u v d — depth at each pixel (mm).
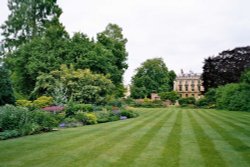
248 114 24875
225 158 7898
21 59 31141
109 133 12695
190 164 7305
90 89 25188
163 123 17047
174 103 60281
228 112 28234
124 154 8406
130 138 11227
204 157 8016
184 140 10703
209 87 48188
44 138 11367
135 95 71000
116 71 35375
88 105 21266
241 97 31734
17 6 36500
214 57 48500
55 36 32281
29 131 12594
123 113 22125
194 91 97188
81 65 29891
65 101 23609
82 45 31484
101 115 20094
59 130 14117
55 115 17156
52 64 29375
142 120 19359
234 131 13164
